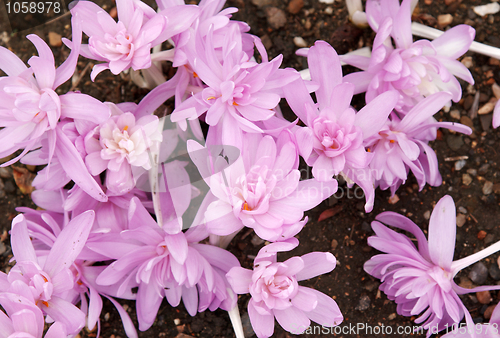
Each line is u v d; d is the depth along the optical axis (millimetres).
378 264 725
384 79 706
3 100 650
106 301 754
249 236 759
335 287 754
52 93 646
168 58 690
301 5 797
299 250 759
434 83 715
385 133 701
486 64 790
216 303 703
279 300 667
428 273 695
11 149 655
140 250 665
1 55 663
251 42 715
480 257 702
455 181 771
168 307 750
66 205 675
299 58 790
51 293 646
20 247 655
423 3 803
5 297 634
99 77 783
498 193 767
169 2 685
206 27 672
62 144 658
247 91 660
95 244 670
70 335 676
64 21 798
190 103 666
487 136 779
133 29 658
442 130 781
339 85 655
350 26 791
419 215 764
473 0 802
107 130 666
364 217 764
